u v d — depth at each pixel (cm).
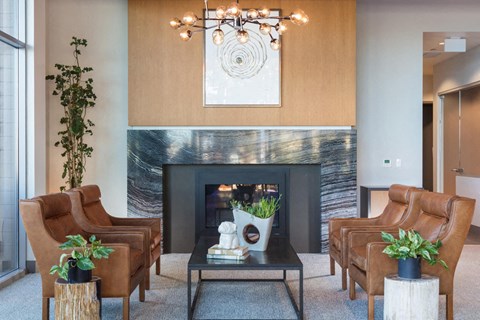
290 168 697
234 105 679
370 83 739
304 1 679
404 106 739
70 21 685
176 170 698
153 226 561
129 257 392
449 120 952
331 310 433
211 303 455
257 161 684
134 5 675
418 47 740
